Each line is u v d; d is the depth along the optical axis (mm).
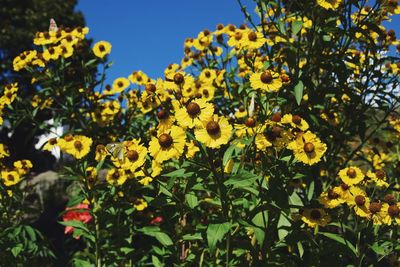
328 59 895
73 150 877
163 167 783
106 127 1225
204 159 661
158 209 957
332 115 1001
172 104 740
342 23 905
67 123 1249
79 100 1271
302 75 892
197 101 638
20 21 4715
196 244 885
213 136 609
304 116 876
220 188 650
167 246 820
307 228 750
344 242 692
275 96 807
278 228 716
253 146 730
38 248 1007
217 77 1064
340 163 1094
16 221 1094
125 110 1279
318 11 888
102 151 856
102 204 929
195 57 1227
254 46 892
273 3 898
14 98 1210
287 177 723
